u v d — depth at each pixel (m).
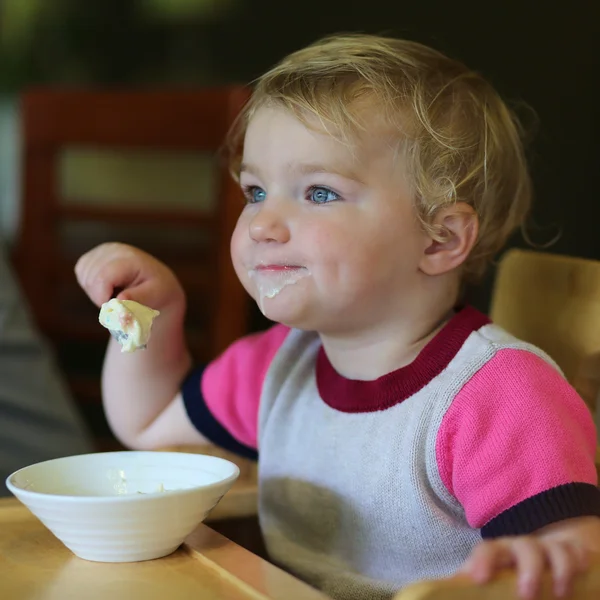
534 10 1.96
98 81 2.33
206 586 0.61
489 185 0.84
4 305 1.33
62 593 0.60
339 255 0.73
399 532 0.75
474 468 0.70
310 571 0.79
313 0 2.10
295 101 0.76
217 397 0.92
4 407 1.26
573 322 0.88
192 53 2.23
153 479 0.76
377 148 0.75
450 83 0.83
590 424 0.72
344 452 0.79
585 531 0.62
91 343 2.20
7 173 2.47
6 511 0.76
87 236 2.20
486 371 0.73
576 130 1.95
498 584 0.49
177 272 1.87
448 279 0.81
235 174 0.97
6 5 2.35
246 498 0.89
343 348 0.81
